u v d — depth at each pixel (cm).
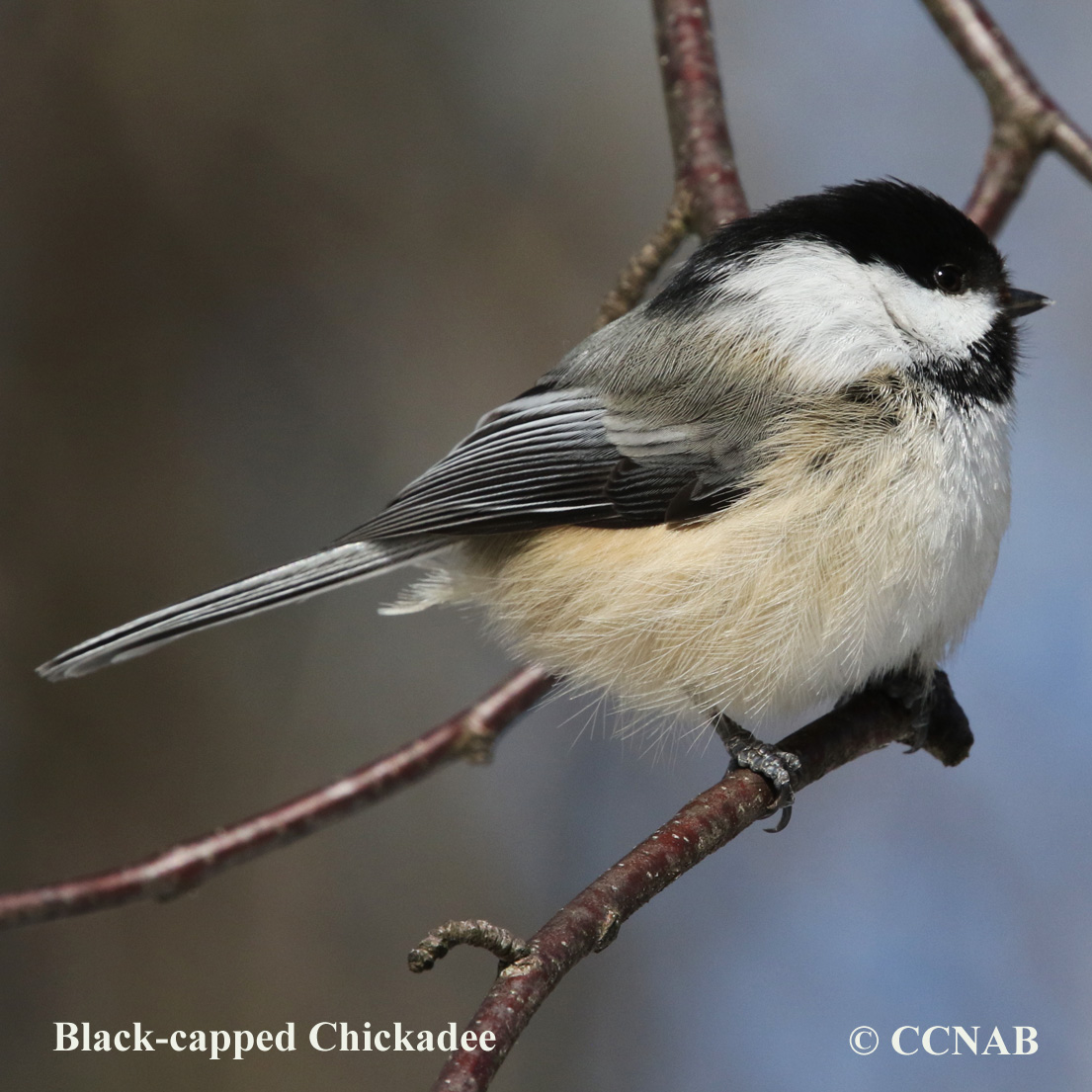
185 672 1176
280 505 1232
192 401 1237
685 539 666
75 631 1159
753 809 586
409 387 1258
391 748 1188
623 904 478
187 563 1193
